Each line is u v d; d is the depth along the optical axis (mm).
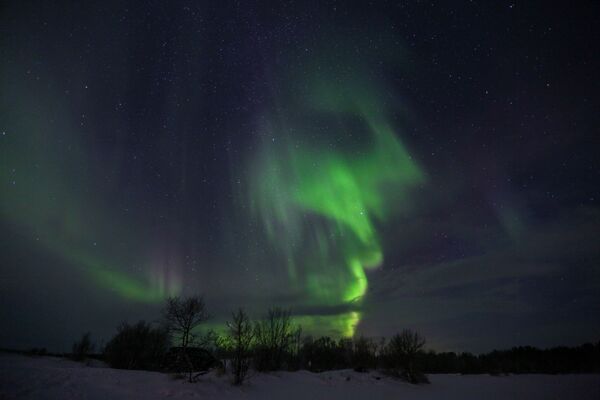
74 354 22969
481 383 32656
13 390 11594
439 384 28891
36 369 15250
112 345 21594
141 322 22656
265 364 22125
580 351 70250
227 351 21000
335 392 20000
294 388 19234
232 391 16203
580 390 29234
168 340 23203
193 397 14172
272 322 24094
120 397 12602
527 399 23859
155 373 17203
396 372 27953
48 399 11328
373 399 19672
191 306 18125
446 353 55312
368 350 32906
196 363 20188
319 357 32344
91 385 13406
